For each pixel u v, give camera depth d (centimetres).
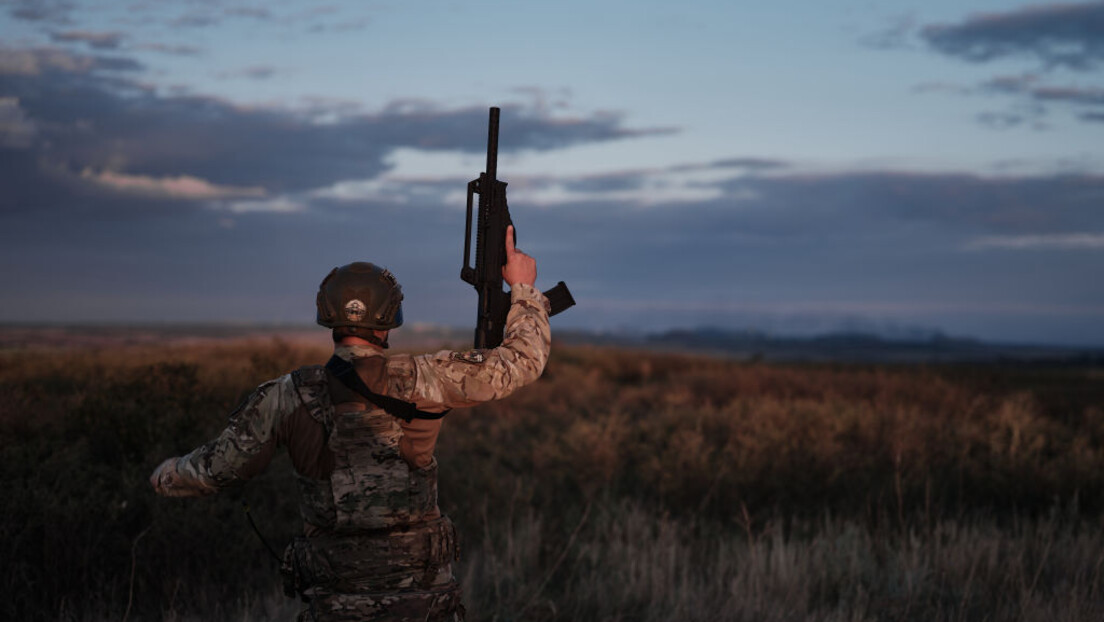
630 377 2033
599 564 557
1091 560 550
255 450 248
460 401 254
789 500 723
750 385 1467
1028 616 464
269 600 449
